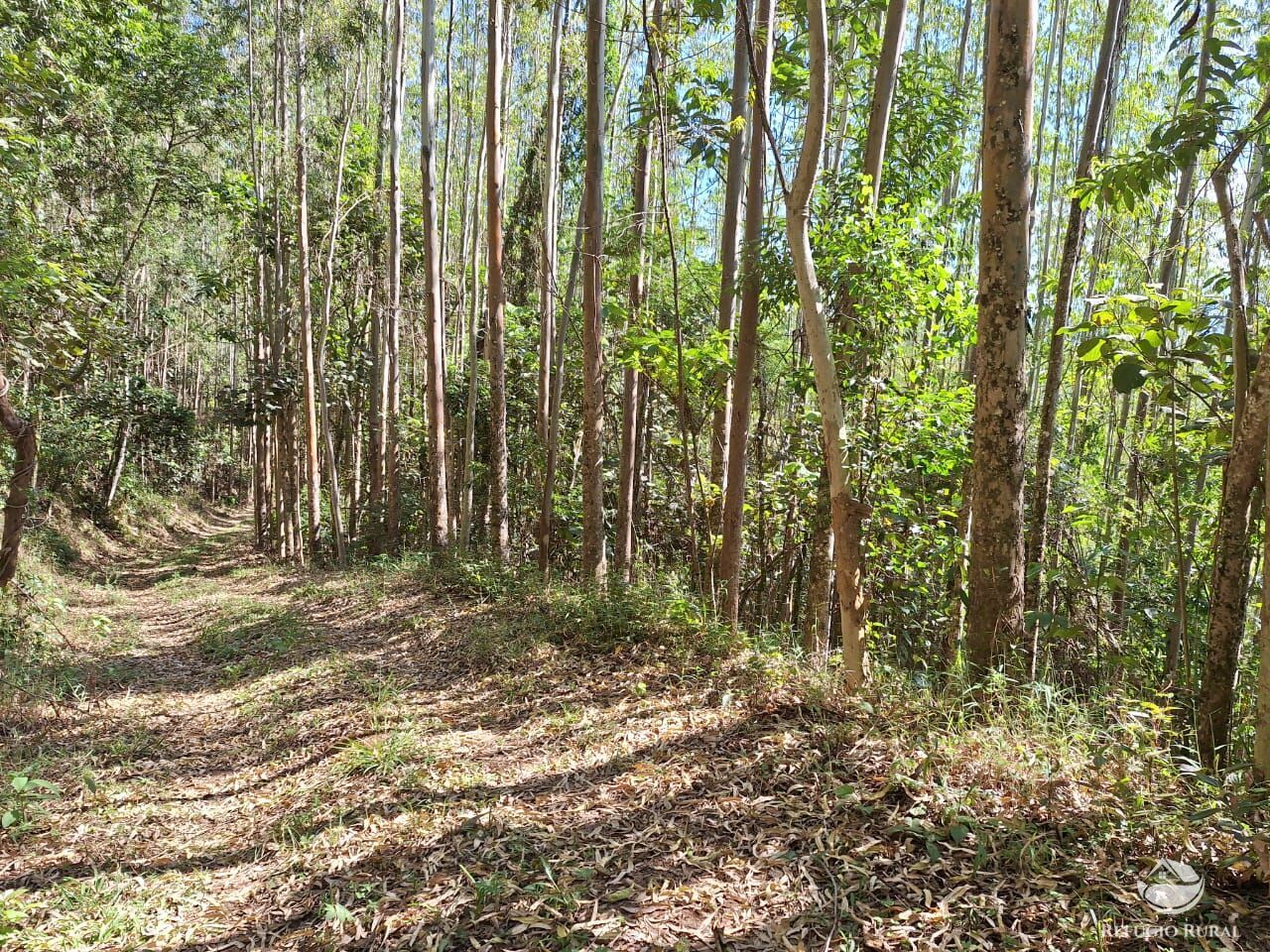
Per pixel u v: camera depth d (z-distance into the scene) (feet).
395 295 53.11
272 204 57.41
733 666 19.51
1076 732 12.07
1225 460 14.16
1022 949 8.54
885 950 8.96
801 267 15.94
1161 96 40.22
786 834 11.44
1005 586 13.93
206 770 18.65
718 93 29.66
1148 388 15.98
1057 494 27.66
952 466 23.67
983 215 13.60
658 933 9.84
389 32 55.72
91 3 38.32
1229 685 12.85
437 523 44.42
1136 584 23.16
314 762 18.01
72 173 41.57
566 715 18.43
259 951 10.94
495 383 38.09
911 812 11.21
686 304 35.12
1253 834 8.71
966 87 33.78
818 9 15.03
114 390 69.77
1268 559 10.31
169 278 77.15
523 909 10.69
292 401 58.65
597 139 28.81
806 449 25.44
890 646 25.14
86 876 13.50
